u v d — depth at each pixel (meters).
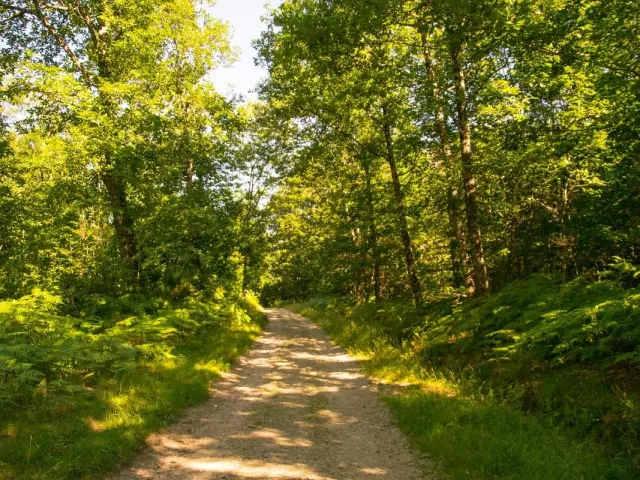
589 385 6.38
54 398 6.66
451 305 13.42
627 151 9.45
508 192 13.33
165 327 11.44
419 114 12.34
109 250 15.80
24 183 16.30
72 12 13.91
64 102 12.09
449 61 10.45
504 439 5.58
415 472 5.34
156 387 8.37
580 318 6.95
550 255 14.75
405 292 20.28
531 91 11.54
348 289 27.86
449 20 7.30
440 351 10.91
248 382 10.24
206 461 5.66
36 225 16.03
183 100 16.88
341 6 8.67
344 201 19.77
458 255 14.95
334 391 9.41
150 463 5.53
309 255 29.55
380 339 14.08
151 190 13.67
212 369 10.59
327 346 15.86
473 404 7.08
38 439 5.47
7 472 4.64
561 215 13.59
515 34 7.28
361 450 6.12
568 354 6.99
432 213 15.55
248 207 24.77
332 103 14.89
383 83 11.28
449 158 12.24
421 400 7.69
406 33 12.93
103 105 12.80
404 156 14.77
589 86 11.02
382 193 17.27
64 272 15.66
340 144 16.95
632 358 6.31
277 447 6.21
